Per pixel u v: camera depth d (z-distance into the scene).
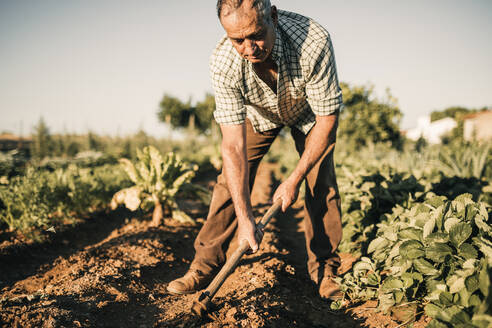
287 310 2.32
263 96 2.20
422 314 2.06
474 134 14.58
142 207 4.77
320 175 2.42
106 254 3.32
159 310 2.29
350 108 15.38
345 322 2.17
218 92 2.13
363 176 4.19
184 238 4.36
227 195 2.41
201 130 37.38
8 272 3.22
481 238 1.81
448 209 2.12
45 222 4.25
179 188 5.29
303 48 1.96
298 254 3.80
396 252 2.17
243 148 2.19
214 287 1.98
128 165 4.79
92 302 2.23
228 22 1.62
